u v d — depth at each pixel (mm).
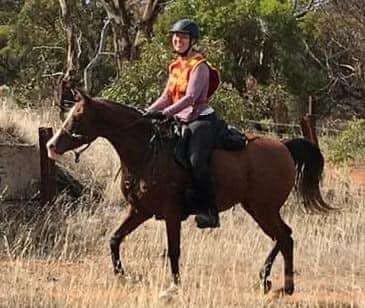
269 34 26656
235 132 8719
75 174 13477
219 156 8508
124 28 23859
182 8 25484
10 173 11969
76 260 10148
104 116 8273
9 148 11977
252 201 8758
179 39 8297
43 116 17031
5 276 8805
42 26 34656
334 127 28203
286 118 25406
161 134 8422
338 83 33656
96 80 30484
